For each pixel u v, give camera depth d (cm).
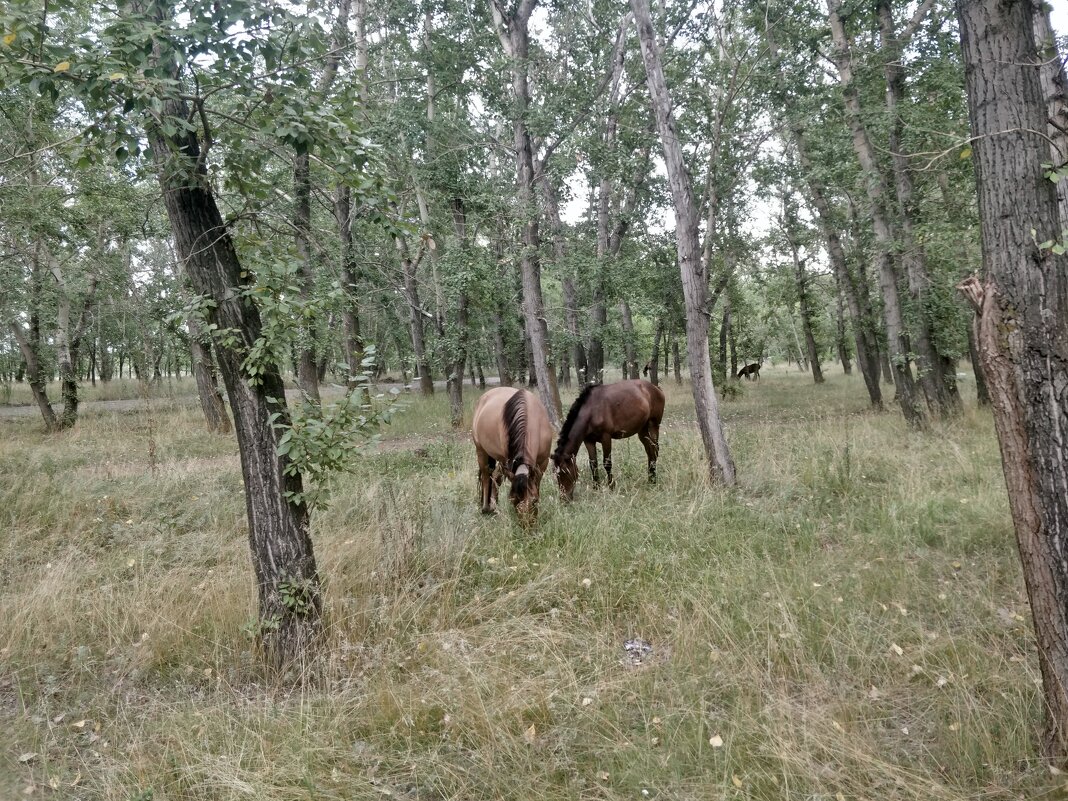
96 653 450
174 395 2986
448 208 1379
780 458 922
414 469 1009
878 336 1803
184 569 571
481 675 381
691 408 1866
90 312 1722
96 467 1053
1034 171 264
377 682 386
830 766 299
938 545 559
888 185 1216
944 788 277
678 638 412
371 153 411
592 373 1788
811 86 1197
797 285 2425
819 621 420
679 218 805
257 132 416
